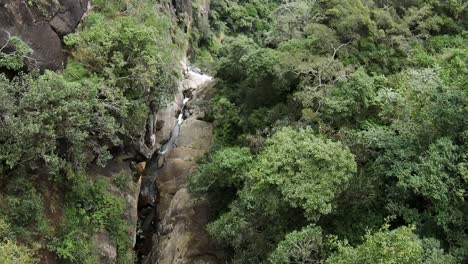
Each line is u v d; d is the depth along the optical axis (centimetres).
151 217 2378
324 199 1259
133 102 1900
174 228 2061
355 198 1373
